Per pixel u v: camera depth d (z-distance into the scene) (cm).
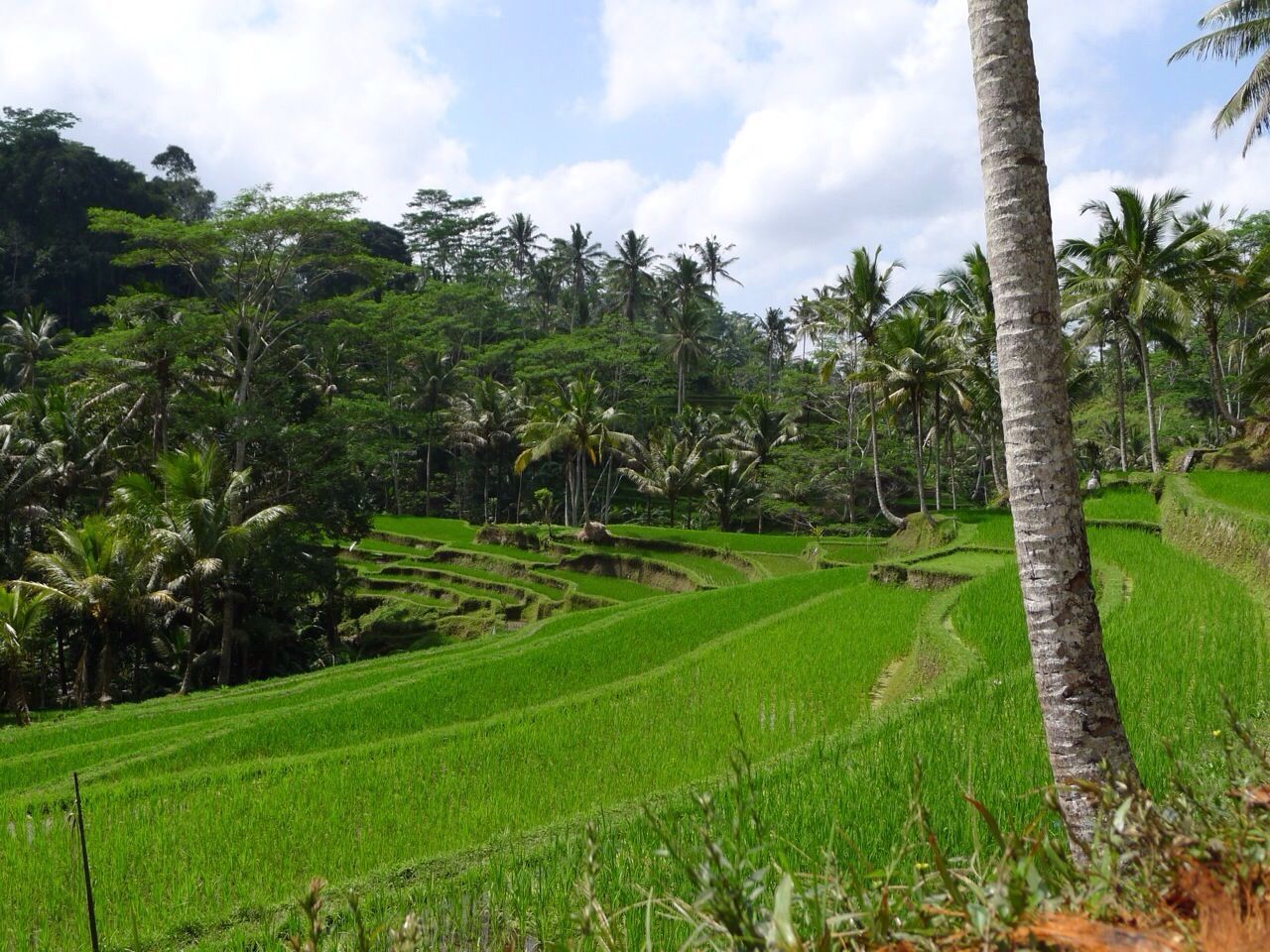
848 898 229
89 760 1476
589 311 8431
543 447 4900
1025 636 1330
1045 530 434
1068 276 3403
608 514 6494
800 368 6606
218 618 3353
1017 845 216
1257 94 2059
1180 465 3092
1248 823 224
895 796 633
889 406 3588
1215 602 1334
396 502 6281
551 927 480
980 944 185
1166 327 3225
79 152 7338
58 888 758
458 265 8900
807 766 796
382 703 1580
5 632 2598
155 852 833
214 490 3131
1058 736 429
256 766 1151
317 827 889
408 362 6588
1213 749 612
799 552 4172
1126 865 227
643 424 6906
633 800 782
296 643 3703
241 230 3491
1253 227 4047
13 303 6806
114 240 7269
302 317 3956
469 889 566
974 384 4112
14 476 3647
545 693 1609
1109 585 1522
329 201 3534
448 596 4406
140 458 4028
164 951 604
